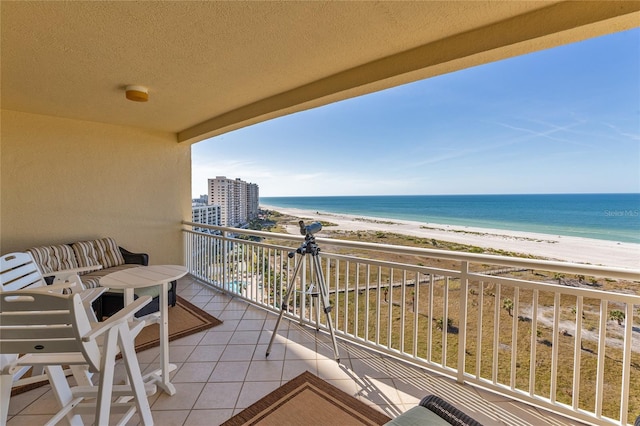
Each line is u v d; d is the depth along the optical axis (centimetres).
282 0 147
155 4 149
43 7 150
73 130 371
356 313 249
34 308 117
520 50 169
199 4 149
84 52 199
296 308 321
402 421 114
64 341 120
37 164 348
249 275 348
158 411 172
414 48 195
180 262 470
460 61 183
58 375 149
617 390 267
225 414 170
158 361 225
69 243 362
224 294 380
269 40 186
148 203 435
